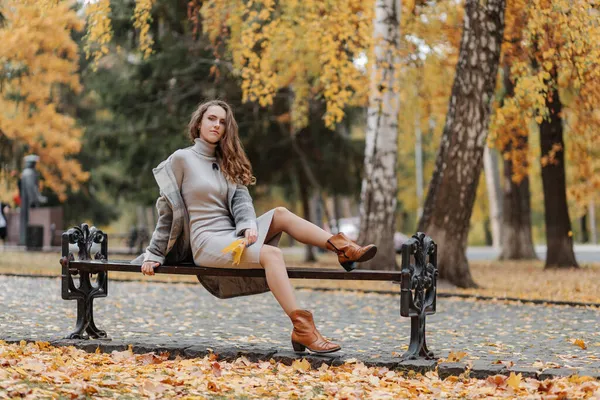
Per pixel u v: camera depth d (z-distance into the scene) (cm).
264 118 2170
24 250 2398
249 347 611
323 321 859
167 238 604
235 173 613
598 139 1759
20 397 421
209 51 2038
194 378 496
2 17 1806
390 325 823
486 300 1121
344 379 509
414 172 5169
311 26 1504
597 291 1301
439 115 2066
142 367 532
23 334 684
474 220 4872
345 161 2295
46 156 2300
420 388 487
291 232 586
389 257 1546
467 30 1334
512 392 474
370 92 1545
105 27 1348
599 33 1155
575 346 673
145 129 2114
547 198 1998
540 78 1235
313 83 1938
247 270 579
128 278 1417
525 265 2208
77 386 449
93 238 670
